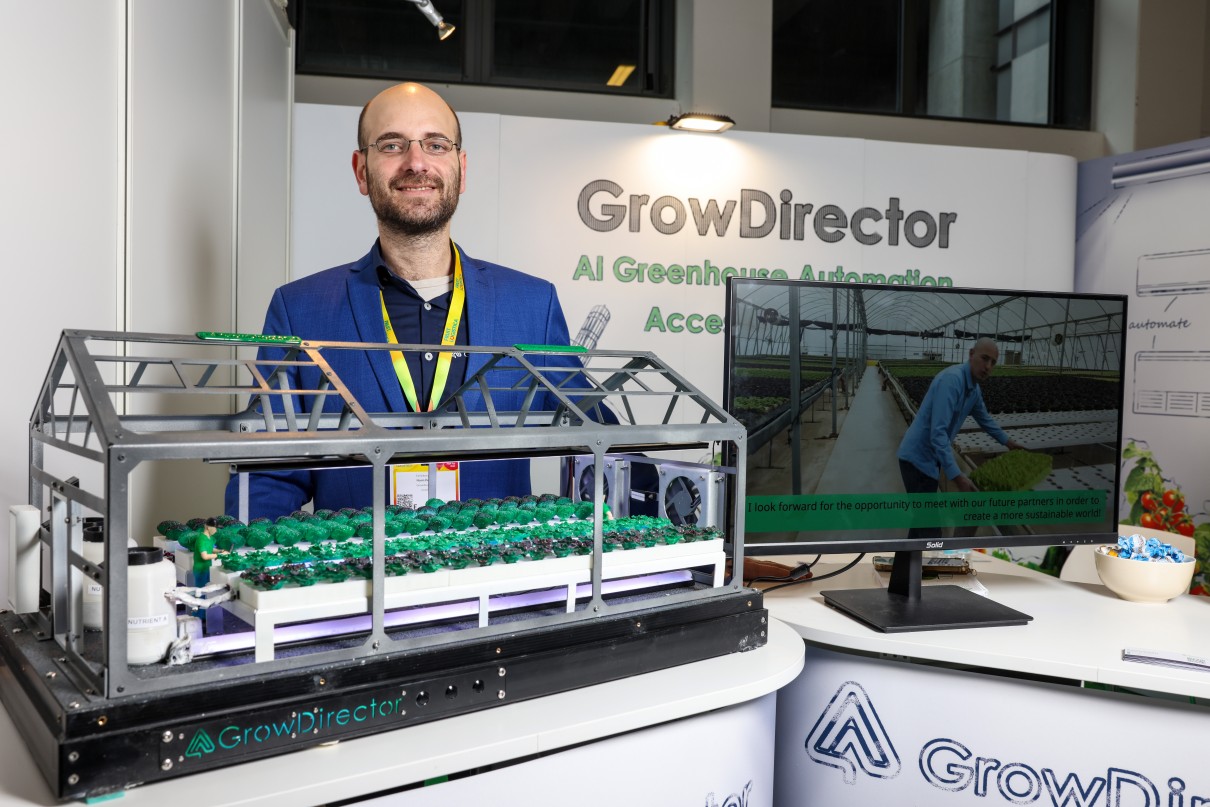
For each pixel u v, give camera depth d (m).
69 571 1.11
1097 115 5.30
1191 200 4.27
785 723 1.83
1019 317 1.88
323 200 3.89
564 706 1.26
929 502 1.85
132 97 1.96
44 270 1.65
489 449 1.23
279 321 2.20
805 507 1.77
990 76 5.25
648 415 4.18
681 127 3.90
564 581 1.33
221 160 2.66
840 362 1.78
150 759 0.98
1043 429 1.91
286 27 3.71
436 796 1.12
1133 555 1.96
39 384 1.64
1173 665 1.55
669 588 1.53
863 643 1.67
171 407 2.25
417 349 1.46
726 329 1.70
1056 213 4.66
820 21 5.04
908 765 1.70
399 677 1.16
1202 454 4.24
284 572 1.13
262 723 1.05
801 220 4.39
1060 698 1.59
